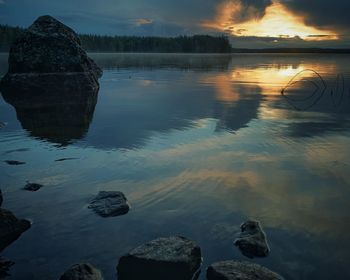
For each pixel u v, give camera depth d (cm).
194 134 468
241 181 308
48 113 633
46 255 204
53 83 859
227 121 550
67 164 353
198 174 324
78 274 178
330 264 195
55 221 242
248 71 1770
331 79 1248
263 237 217
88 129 503
